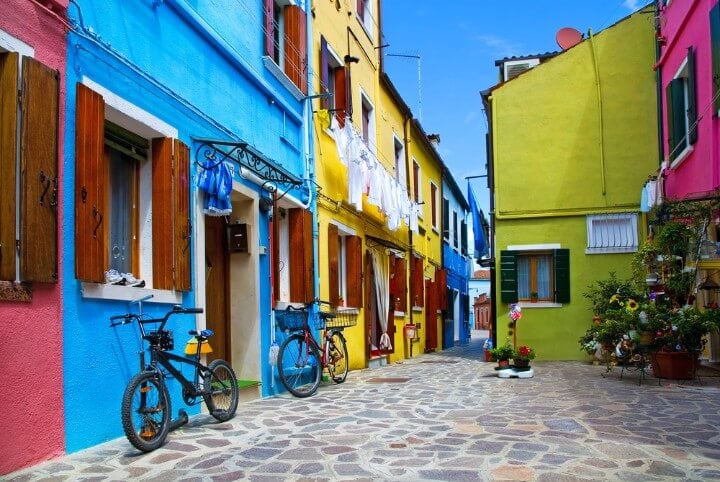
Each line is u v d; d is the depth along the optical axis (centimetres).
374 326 1403
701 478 404
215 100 725
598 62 1382
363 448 492
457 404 726
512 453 471
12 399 404
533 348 1358
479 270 5809
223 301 795
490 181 1598
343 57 1245
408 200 1552
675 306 993
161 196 591
